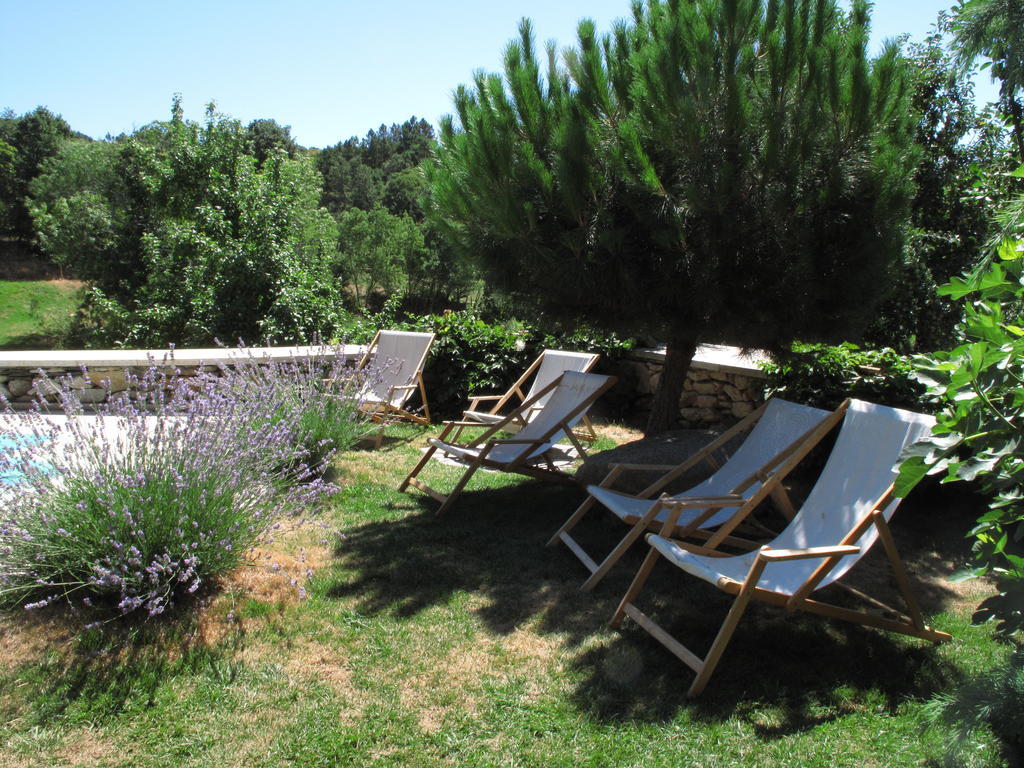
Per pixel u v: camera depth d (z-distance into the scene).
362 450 6.16
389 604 3.26
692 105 3.81
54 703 2.47
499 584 3.51
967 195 6.79
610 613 3.21
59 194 34.28
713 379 6.53
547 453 4.98
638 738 2.33
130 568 2.94
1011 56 2.42
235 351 6.86
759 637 3.02
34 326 33.75
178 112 15.66
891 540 2.81
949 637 2.90
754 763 2.20
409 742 2.30
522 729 2.38
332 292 13.51
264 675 2.67
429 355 7.62
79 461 3.13
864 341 7.06
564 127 4.14
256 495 3.40
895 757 2.21
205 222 13.67
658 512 3.36
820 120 3.90
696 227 4.17
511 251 4.50
